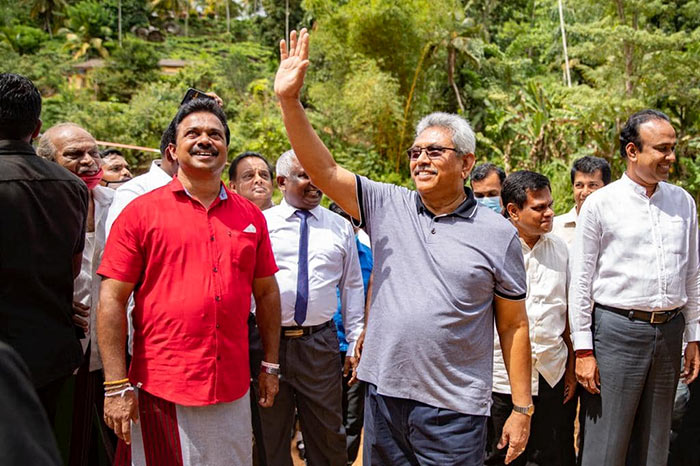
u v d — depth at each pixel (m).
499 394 3.20
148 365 2.24
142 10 49.53
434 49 17.45
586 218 3.07
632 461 3.13
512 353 2.40
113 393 2.17
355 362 3.30
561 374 3.19
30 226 2.19
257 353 3.09
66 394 2.97
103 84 30.42
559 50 22.66
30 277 2.18
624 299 2.98
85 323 2.62
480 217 2.35
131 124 21.86
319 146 2.35
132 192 2.82
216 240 2.31
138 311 2.27
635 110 12.35
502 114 15.06
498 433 3.23
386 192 2.47
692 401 3.33
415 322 2.25
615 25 13.39
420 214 2.40
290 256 3.12
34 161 2.27
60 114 24.41
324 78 18.58
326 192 2.42
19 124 2.23
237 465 2.34
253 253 2.43
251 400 3.12
